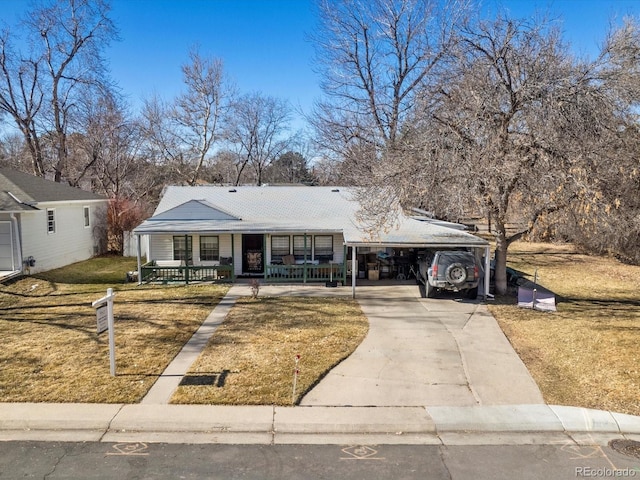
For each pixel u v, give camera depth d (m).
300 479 5.50
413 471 5.70
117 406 7.20
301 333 11.25
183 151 41.00
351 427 6.73
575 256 26.20
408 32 27.39
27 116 32.62
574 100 11.98
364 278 19.41
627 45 12.47
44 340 10.51
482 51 13.44
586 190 11.31
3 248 18.39
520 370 8.98
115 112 36.16
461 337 11.13
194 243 19.77
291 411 7.13
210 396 7.56
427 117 13.74
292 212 21.23
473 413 7.16
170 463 5.81
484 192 13.27
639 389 8.05
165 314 13.09
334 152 30.66
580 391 8.00
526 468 5.80
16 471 5.60
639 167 12.25
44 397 7.48
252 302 14.78
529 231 14.46
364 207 15.48
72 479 5.45
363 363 9.28
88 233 25.25
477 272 14.92
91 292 16.34
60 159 33.53
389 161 14.85
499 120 13.18
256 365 8.98
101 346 10.09
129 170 38.38
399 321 12.57
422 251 18.56
